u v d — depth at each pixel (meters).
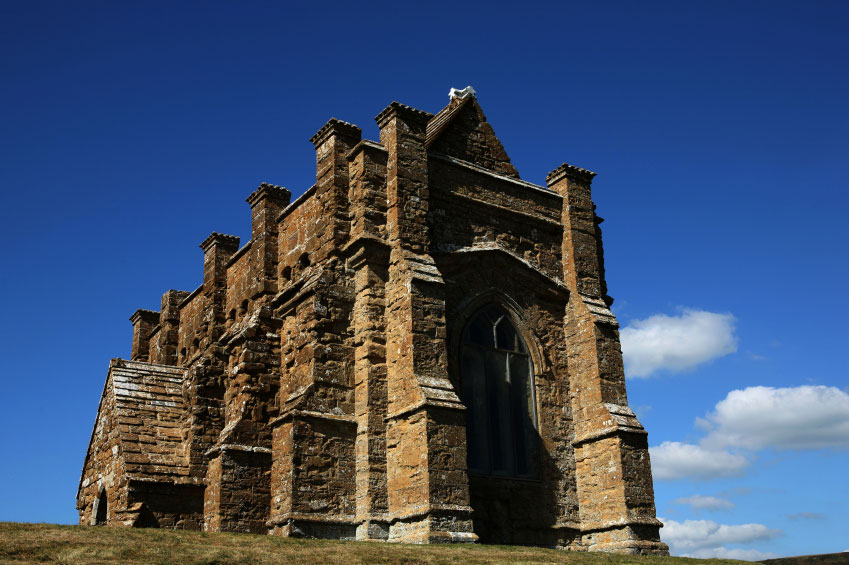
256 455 27.05
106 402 32.25
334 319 25.80
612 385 28.72
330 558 18.16
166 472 29.12
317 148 28.67
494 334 28.45
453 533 22.77
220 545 18.75
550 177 32.34
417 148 27.73
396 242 26.30
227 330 33.62
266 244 31.05
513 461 27.33
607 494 27.20
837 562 24.52
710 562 23.23
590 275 30.81
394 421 24.70
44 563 16.02
